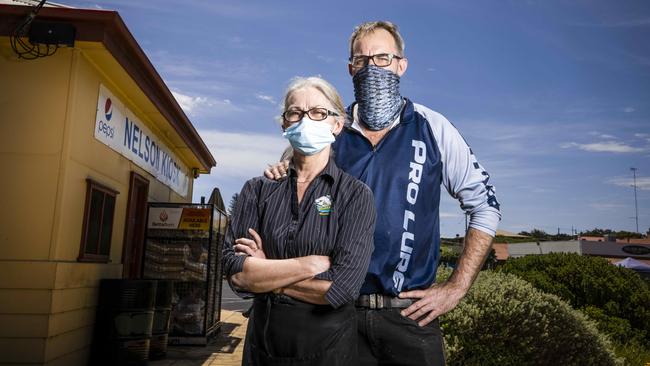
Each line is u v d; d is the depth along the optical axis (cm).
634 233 7825
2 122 552
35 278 527
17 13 530
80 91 579
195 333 792
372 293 248
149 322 657
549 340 507
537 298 523
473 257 264
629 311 938
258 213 224
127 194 762
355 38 271
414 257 256
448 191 284
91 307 628
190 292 798
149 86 725
